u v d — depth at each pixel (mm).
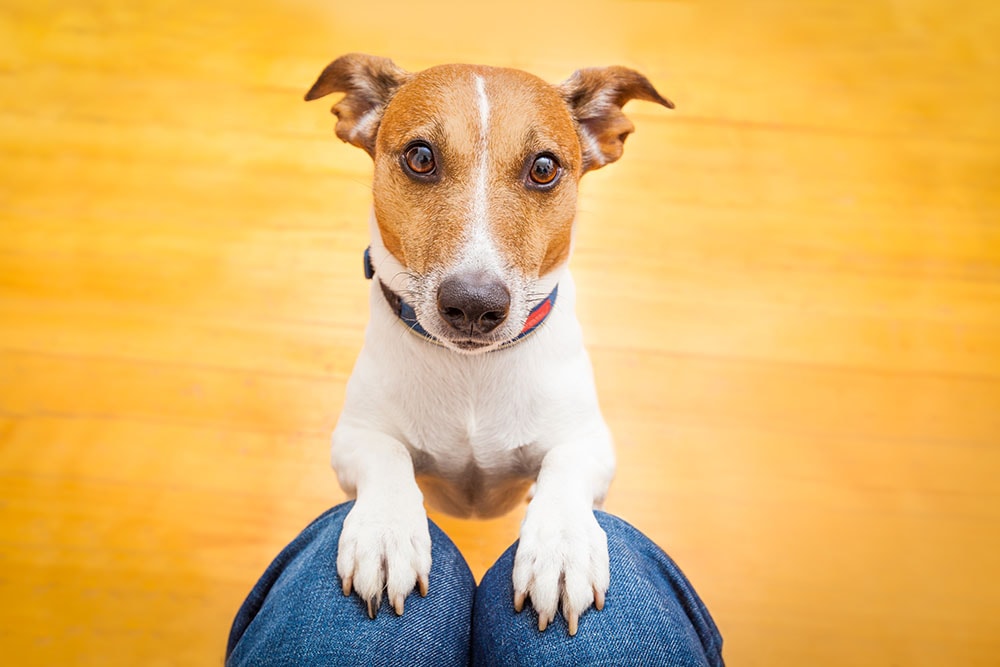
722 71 948
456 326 479
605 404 762
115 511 706
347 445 539
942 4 1012
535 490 504
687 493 728
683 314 805
